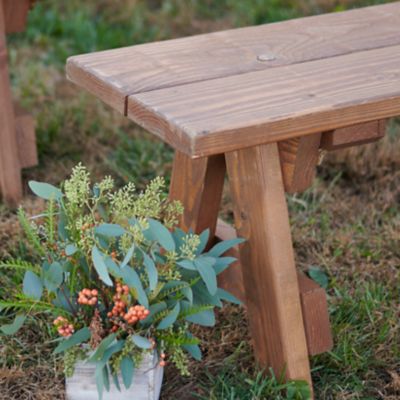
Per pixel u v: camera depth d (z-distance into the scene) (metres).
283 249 2.10
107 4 4.79
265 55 2.18
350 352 2.39
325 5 4.73
